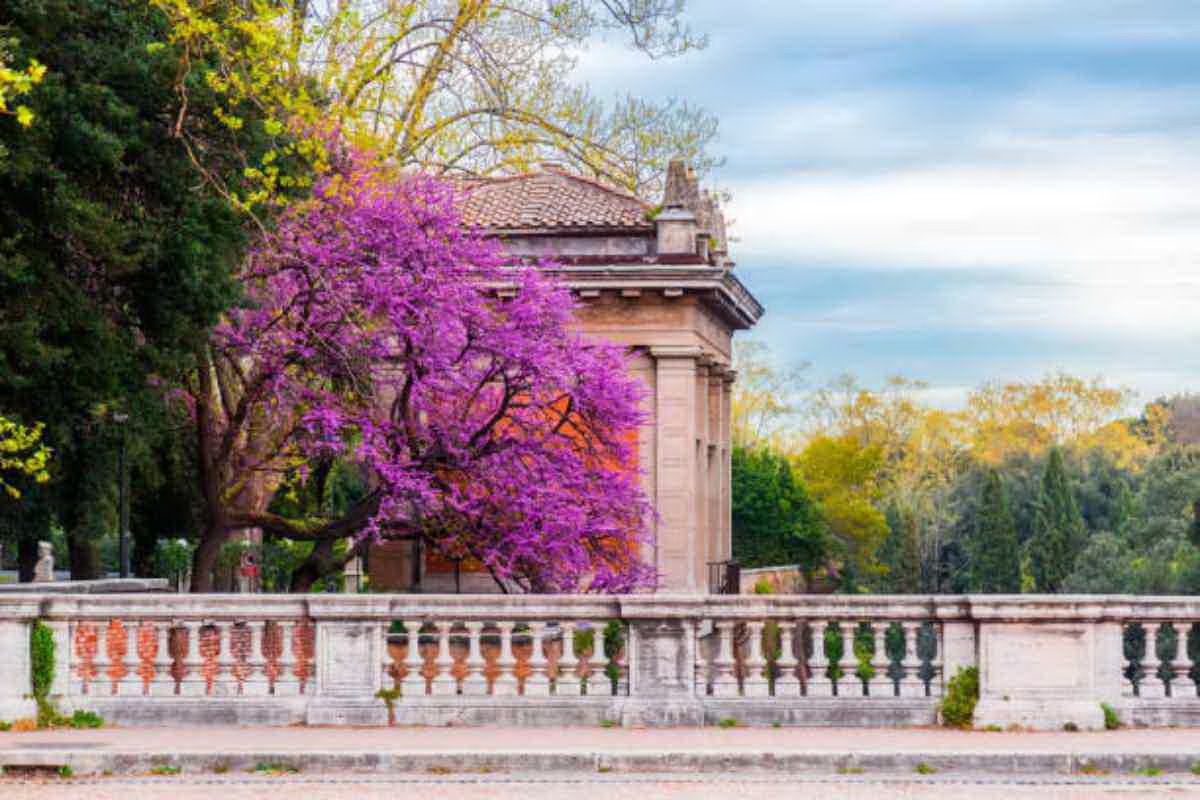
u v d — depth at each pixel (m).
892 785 17.17
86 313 27.34
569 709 20.75
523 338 37.97
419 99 43.28
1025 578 114.25
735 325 57.94
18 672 20.80
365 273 35.72
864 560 104.12
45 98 25.77
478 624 21.09
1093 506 127.94
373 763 18.02
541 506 37.09
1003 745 18.72
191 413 40.28
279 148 30.72
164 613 21.03
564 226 49.69
